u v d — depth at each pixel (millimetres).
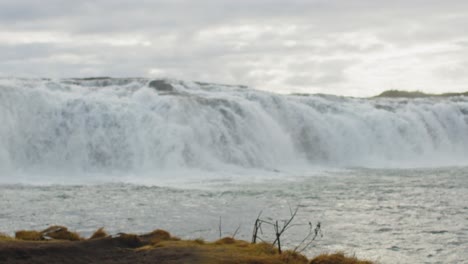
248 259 13445
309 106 54438
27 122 41000
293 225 21234
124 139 41438
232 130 46312
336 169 46969
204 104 46594
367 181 37719
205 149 44094
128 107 43000
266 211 26016
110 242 14961
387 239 20750
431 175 42312
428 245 19984
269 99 53594
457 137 62125
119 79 59906
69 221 23328
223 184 34688
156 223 23109
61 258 13500
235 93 54625
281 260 13766
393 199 29750
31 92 41781
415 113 60750
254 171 42938
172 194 30359
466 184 36406
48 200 27969
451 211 26391
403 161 55156
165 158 40906
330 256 14148
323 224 23219
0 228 21719
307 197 30141
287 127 52625
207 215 24891
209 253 13953
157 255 13828
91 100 42844
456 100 73625
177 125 42344
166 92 51438
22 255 13508
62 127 41500
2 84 42062
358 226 22922
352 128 54844
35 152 40531
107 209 25953
